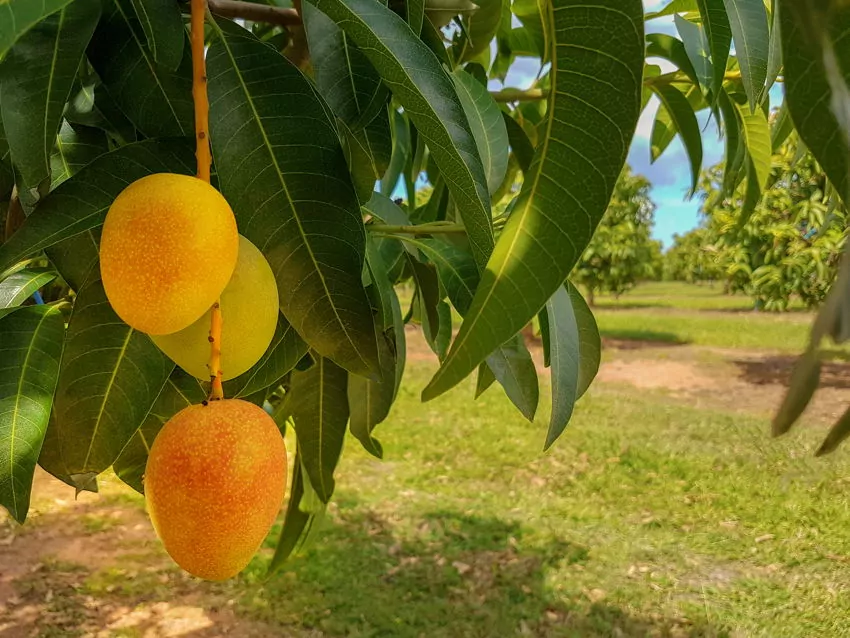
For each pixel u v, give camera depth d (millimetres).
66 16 792
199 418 637
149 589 4742
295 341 1089
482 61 2131
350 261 853
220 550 626
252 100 848
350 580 4965
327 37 1019
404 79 745
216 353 654
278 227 847
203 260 591
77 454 978
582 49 577
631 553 5473
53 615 4391
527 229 595
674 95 1836
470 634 4352
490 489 6914
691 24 1619
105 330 966
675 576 5102
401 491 6770
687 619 4520
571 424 9227
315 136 849
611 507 6422
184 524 619
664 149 2330
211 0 1136
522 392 1390
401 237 1410
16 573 4867
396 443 8320
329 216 847
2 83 774
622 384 12055
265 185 841
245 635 4305
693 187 1938
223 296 665
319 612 4562
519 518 6133
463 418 9562
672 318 23000
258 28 1657
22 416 1029
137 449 1157
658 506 6426
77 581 4801
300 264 855
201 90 640
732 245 10789
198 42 639
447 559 5340
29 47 780
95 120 1013
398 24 760
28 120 782
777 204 9594
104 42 928
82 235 982
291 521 2027
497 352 1385
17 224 998
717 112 1682
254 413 660
